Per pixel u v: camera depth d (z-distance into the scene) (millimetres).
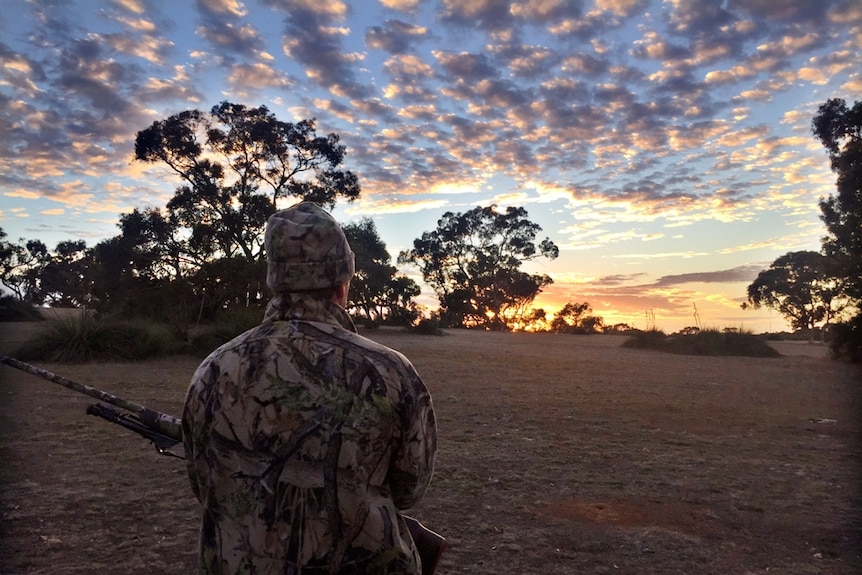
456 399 10102
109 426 7359
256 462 1535
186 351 15422
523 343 28062
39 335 14773
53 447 6367
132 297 28125
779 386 13055
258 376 1562
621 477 5781
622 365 17438
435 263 65125
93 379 11164
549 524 4547
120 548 3916
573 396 10766
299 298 1635
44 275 67062
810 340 37969
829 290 21906
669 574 3760
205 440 1591
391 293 43656
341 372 1556
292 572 1496
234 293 25203
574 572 3762
